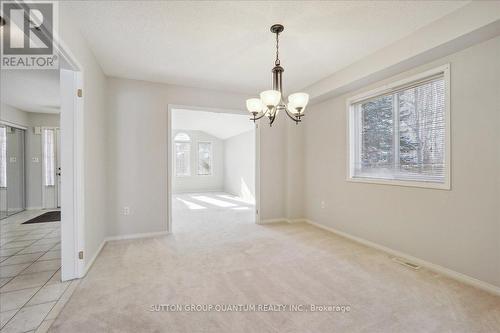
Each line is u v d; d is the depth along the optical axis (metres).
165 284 2.19
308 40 2.56
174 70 3.34
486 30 1.94
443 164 2.48
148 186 3.72
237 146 8.84
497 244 2.05
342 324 1.65
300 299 1.96
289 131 4.58
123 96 3.59
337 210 3.84
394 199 2.94
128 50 2.75
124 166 3.59
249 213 5.48
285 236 3.69
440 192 2.47
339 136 3.79
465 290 2.11
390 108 3.07
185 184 9.70
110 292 2.05
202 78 3.64
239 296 2.00
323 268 2.54
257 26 2.30
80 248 2.30
